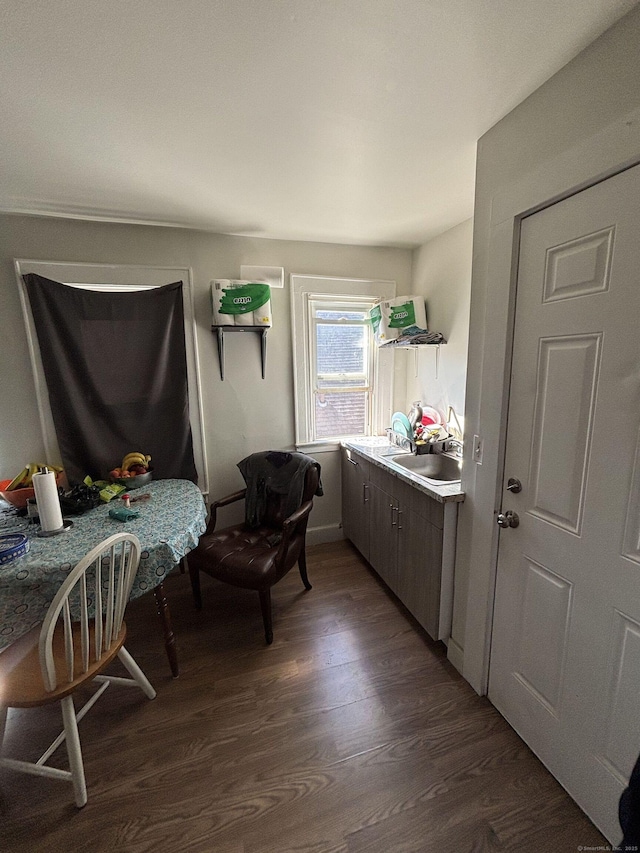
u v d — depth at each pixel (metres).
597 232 0.97
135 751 1.33
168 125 1.26
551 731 1.21
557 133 1.05
